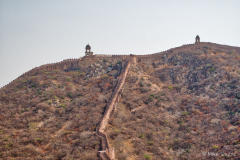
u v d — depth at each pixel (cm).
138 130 7331
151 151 6588
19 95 9488
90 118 7962
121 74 10625
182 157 6506
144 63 11694
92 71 11638
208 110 8425
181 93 9762
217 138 7056
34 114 8469
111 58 12519
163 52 12225
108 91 9844
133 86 9762
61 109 8775
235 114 7900
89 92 9988
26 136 7300
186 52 12075
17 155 6481
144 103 8862
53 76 10844
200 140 7069
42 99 9219
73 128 7794
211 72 10550
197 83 10131
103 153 5959
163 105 8756
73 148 6638
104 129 7331
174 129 7694
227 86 9562
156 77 10769
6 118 8225
